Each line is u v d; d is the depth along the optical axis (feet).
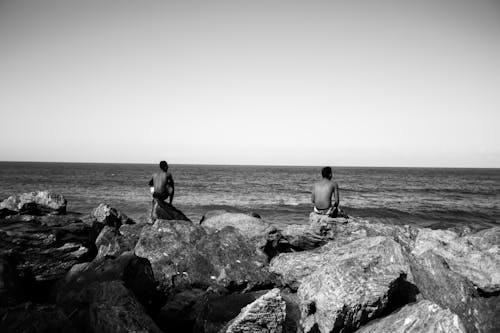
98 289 18.47
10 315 15.10
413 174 439.63
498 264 20.08
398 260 18.67
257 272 24.49
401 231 29.30
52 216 30.71
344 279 16.63
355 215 88.79
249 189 173.68
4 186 160.25
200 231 29.32
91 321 16.66
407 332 14.03
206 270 24.47
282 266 23.81
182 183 217.97
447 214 90.99
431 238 28.19
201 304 19.81
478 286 18.57
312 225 29.78
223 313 18.45
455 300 17.31
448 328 13.53
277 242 29.84
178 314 19.79
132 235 30.94
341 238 28.14
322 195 30.17
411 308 15.37
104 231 28.89
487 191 175.01
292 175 362.53
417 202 120.16
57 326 15.33
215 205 103.86
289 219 80.02
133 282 21.54
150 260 25.14
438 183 248.32
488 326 16.12
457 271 19.85
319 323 15.98
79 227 29.07
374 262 18.20
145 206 92.07
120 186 169.99
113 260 22.80
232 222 31.73
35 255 24.16
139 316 16.47
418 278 18.25
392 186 210.18
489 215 89.76
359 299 15.64
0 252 22.65
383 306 16.07
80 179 229.86
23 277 22.91
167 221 29.45
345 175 391.24
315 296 16.57
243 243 27.22
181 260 25.17
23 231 25.38
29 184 175.94
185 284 23.61
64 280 22.94
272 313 15.93
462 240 25.52
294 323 17.80
